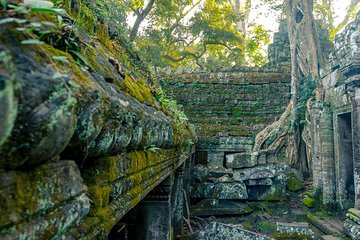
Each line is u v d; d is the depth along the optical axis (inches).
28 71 29.0
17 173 29.1
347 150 343.0
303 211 357.1
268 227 319.9
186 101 536.7
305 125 419.5
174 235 244.2
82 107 38.5
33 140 28.0
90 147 44.5
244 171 378.0
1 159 26.8
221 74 542.9
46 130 28.7
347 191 338.6
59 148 32.5
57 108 29.6
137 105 75.9
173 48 698.2
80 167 45.0
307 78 436.1
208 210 347.9
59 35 47.4
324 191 349.7
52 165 34.9
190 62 793.6
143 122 70.1
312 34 447.5
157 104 133.8
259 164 380.5
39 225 31.1
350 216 276.2
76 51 53.1
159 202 154.3
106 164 53.3
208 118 519.8
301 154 436.5
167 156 118.6
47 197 33.0
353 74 287.7
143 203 154.6
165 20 587.8
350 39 288.2
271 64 573.9
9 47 29.0
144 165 77.6
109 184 54.9
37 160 30.6
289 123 444.1
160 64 588.4
